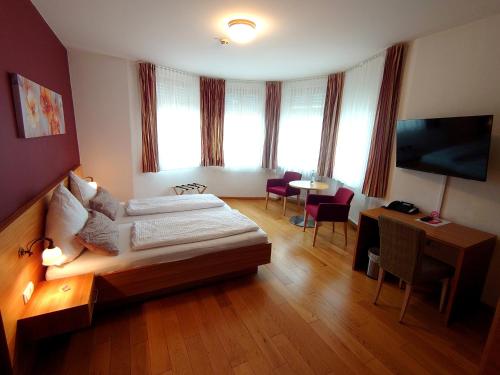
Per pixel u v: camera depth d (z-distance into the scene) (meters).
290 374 1.63
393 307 2.31
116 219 2.88
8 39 1.77
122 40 3.10
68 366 1.63
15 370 1.37
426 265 2.16
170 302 2.26
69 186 2.76
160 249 2.19
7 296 1.34
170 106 4.53
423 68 2.75
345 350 1.83
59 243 1.87
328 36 2.79
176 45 3.24
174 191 5.00
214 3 2.17
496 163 2.23
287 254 3.25
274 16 2.36
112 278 1.97
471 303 2.30
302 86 4.96
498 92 2.20
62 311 1.52
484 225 2.33
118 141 3.99
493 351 1.36
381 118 3.20
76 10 2.34
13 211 1.69
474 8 2.08
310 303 2.32
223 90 5.07
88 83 3.64
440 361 1.77
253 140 5.45
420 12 2.19
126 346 1.79
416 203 2.89
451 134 2.36
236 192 5.73
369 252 2.77
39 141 2.22
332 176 4.51
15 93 1.78
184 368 1.65
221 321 2.06
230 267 2.47
